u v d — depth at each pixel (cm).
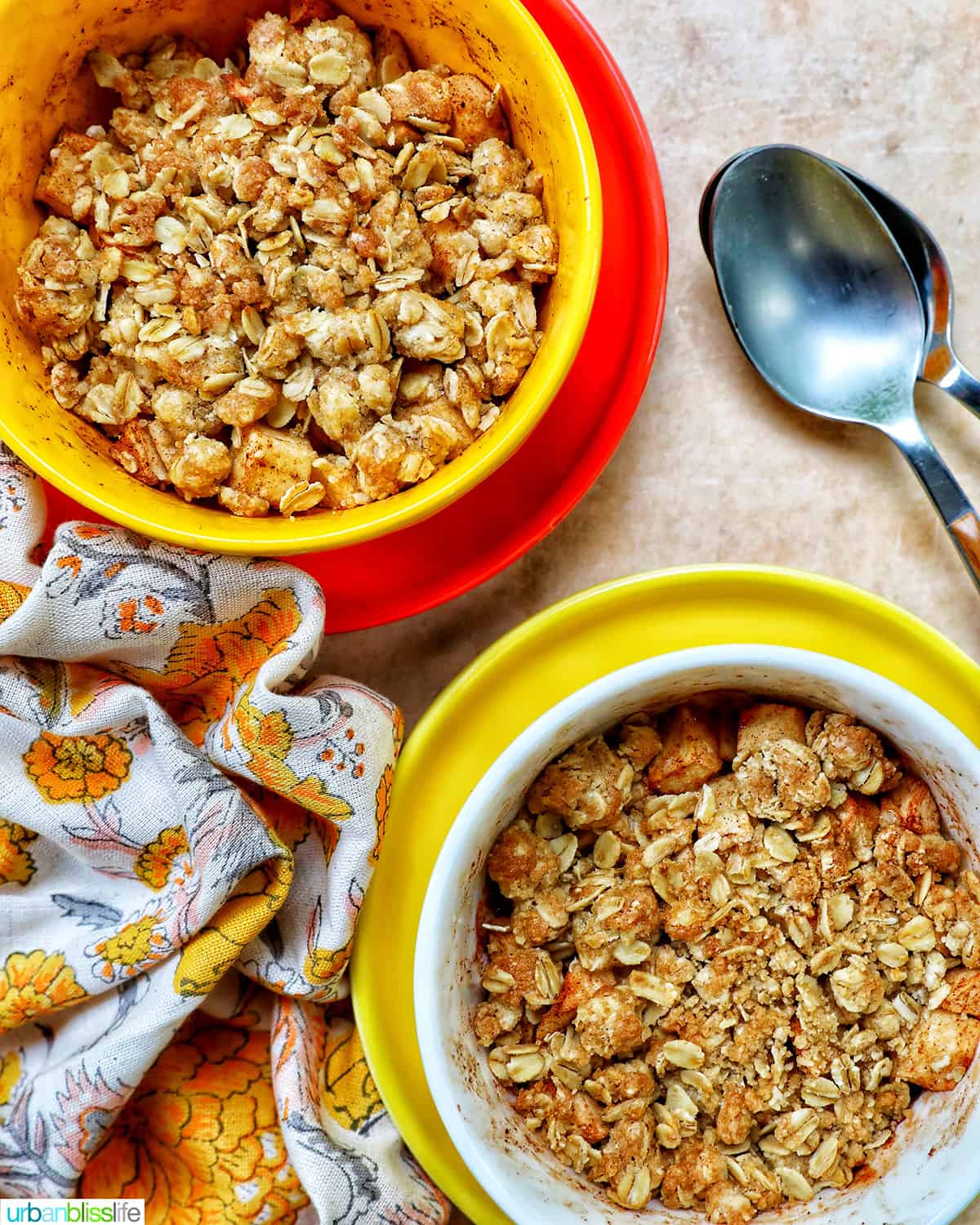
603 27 43
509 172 40
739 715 43
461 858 40
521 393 39
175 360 39
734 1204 40
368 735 40
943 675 41
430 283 41
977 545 42
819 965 41
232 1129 42
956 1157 40
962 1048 40
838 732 41
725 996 41
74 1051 41
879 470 43
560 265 40
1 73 39
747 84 43
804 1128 41
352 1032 43
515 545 42
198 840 40
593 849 42
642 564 43
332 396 40
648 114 43
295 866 42
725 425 43
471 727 42
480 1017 41
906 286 42
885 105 43
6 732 40
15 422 38
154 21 40
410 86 40
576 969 41
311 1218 42
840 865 41
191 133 40
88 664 41
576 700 40
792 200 42
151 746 41
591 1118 41
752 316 43
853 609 41
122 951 41
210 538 38
